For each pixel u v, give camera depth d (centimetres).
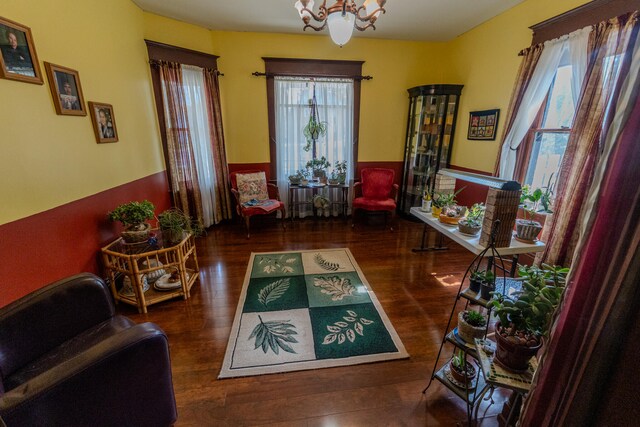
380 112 438
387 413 142
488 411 144
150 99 321
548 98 274
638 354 56
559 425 70
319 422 138
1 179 147
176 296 235
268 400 149
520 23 291
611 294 59
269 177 439
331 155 438
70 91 197
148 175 312
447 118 406
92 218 218
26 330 123
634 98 58
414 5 297
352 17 199
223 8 305
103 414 101
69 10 200
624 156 59
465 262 307
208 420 138
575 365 67
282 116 412
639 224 56
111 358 98
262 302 234
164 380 115
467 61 377
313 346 186
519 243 204
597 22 215
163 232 235
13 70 154
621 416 58
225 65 386
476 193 366
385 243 358
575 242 235
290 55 395
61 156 188
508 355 107
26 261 160
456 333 139
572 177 230
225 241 365
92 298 144
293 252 331
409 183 451
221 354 179
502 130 322
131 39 284
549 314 100
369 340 192
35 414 86
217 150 396
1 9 149
